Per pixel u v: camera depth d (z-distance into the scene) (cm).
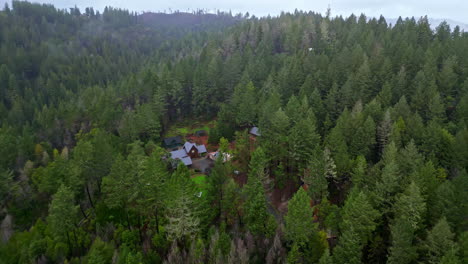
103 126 8656
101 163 6009
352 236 3628
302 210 4053
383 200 4272
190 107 10644
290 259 3759
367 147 5731
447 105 7050
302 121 5916
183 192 4231
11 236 5122
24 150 7662
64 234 4725
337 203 5400
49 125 9250
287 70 9381
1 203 6347
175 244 4306
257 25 15850
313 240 4069
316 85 8562
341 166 5216
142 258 4222
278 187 6091
